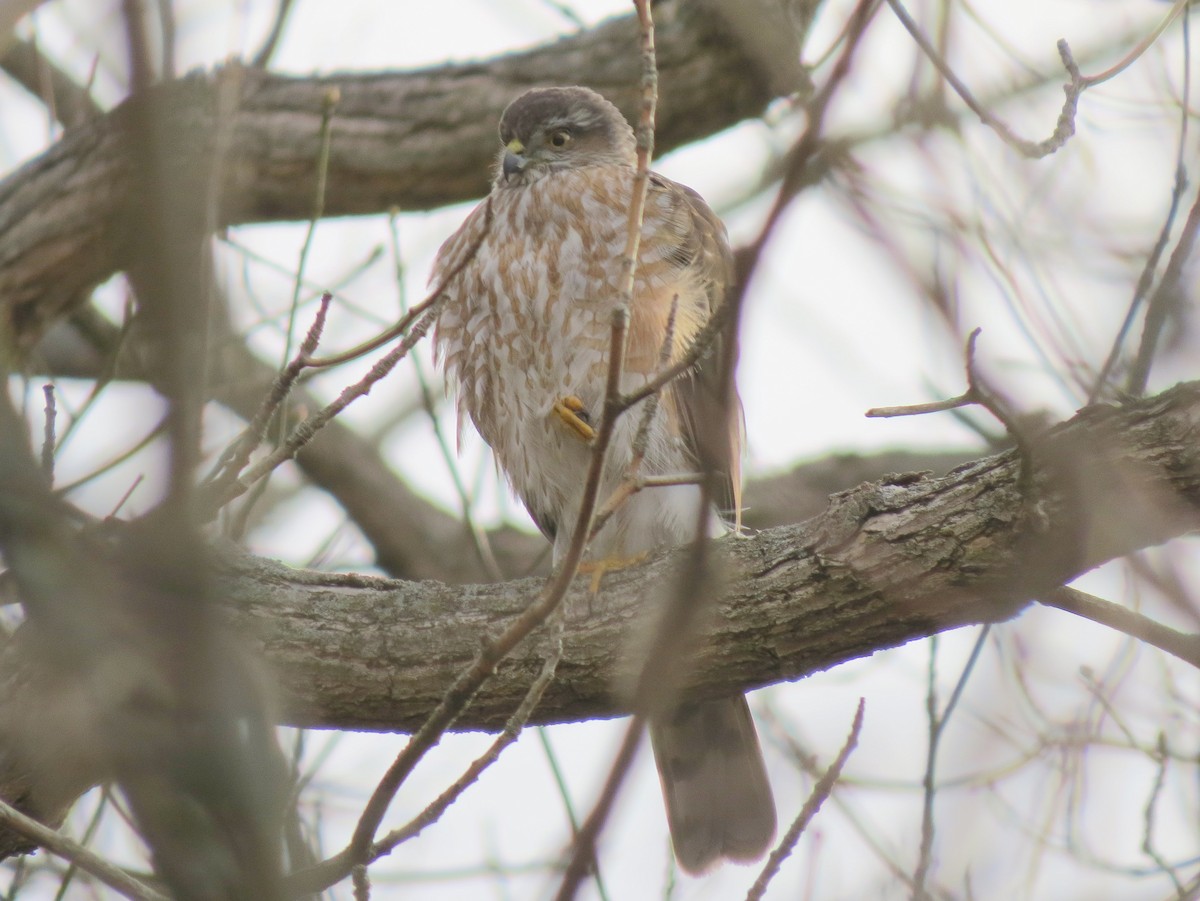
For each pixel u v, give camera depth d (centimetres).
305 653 775
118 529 481
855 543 713
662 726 959
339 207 1198
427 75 1173
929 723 731
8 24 589
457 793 588
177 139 404
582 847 416
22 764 674
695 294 995
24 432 444
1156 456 636
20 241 1140
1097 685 855
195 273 416
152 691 415
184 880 416
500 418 1062
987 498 684
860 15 391
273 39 1166
